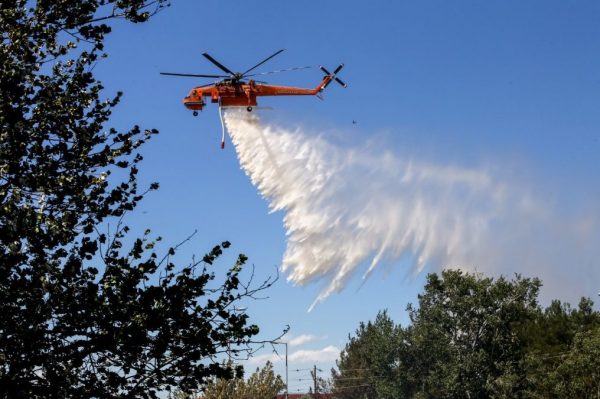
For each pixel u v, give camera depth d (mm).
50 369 12891
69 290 13125
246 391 64312
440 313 77938
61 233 14016
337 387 112625
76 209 14875
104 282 13781
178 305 13430
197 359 13461
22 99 15094
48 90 15164
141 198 15445
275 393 67375
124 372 13453
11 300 12766
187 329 13570
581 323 78312
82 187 14844
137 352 13281
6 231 12969
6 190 14133
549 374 64750
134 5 15797
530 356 70625
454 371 75500
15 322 12828
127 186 15242
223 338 13758
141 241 14328
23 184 13961
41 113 15148
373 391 109438
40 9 15383
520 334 77750
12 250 12805
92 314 13148
